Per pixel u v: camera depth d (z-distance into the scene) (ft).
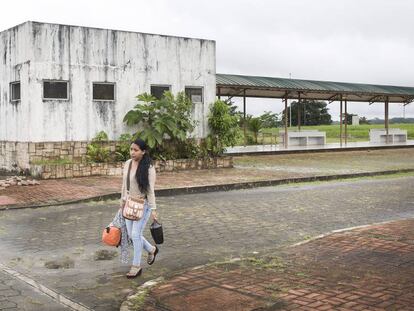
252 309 16.53
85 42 57.77
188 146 64.23
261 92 104.01
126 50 60.90
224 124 66.69
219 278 20.04
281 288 18.61
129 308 16.94
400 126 220.64
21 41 55.67
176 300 17.58
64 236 28.94
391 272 20.59
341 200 41.96
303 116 266.77
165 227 31.27
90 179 52.44
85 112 58.08
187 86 66.54
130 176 20.94
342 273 20.51
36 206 38.22
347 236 27.17
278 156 90.43
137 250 21.06
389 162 78.18
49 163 53.67
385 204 39.93
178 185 48.14
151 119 61.57
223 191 48.01
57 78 55.93
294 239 28.17
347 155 94.32
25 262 23.56
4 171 60.70
